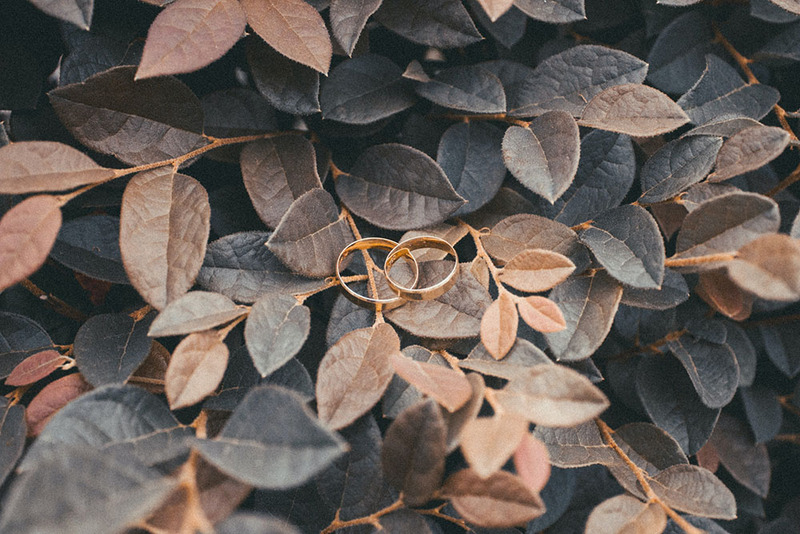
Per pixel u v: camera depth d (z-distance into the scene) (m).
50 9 0.23
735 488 0.31
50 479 0.19
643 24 0.31
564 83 0.28
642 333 0.29
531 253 0.25
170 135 0.26
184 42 0.24
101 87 0.25
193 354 0.23
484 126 0.28
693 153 0.27
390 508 0.24
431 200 0.27
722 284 0.26
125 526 0.19
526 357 0.24
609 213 0.26
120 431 0.23
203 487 0.21
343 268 0.26
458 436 0.22
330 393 0.23
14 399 0.25
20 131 0.27
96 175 0.24
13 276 0.23
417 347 0.25
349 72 0.28
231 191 0.28
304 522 0.25
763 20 0.30
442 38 0.27
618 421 0.29
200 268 0.25
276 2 0.25
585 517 0.29
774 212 0.23
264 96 0.26
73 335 0.29
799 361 0.30
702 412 0.28
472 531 0.25
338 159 0.29
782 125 0.30
